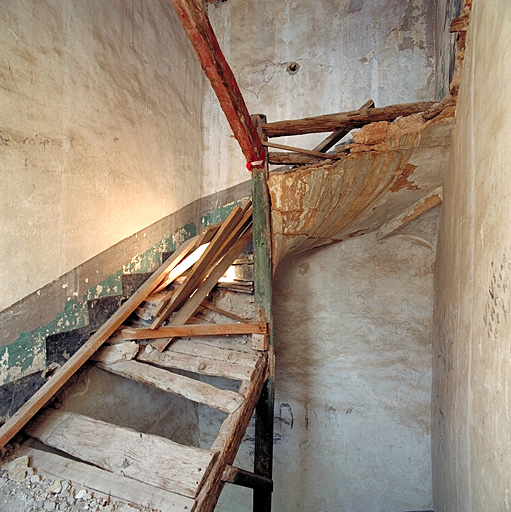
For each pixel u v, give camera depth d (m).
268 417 2.12
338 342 3.03
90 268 2.05
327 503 3.07
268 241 2.13
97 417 2.10
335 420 3.05
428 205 2.35
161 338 2.17
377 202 2.32
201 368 1.94
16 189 1.58
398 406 2.90
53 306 1.80
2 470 1.38
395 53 3.03
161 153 2.81
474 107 1.33
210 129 3.60
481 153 1.24
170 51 2.95
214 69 1.09
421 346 2.84
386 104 3.05
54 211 1.79
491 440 1.12
